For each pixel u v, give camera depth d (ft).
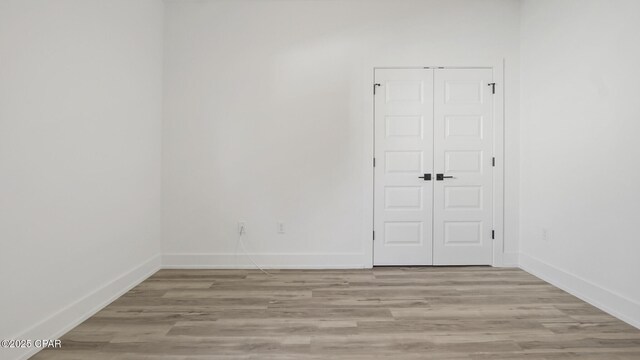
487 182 10.79
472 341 6.05
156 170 10.34
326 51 10.70
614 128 7.20
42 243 5.92
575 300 8.03
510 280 9.51
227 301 7.97
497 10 10.68
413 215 10.74
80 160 6.92
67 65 6.51
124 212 8.61
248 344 5.96
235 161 10.71
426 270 10.49
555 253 9.11
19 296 5.46
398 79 10.75
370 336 6.24
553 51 9.16
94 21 7.32
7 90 5.21
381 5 10.68
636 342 6.04
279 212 10.77
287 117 10.71
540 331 6.44
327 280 9.54
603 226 7.48
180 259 10.68
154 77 10.14
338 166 10.76
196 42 10.66
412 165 10.80
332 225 10.79
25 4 5.51
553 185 9.17
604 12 7.46
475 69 10.75
